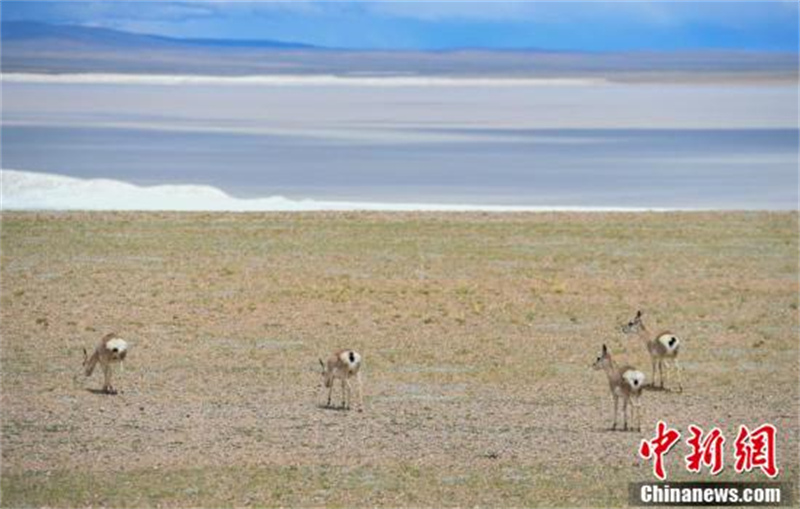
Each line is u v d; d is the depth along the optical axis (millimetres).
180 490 58719
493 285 120875
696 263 134875
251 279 122000
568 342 96500
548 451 65812
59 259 131375
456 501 57406
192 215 165875
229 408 75062
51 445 66062
